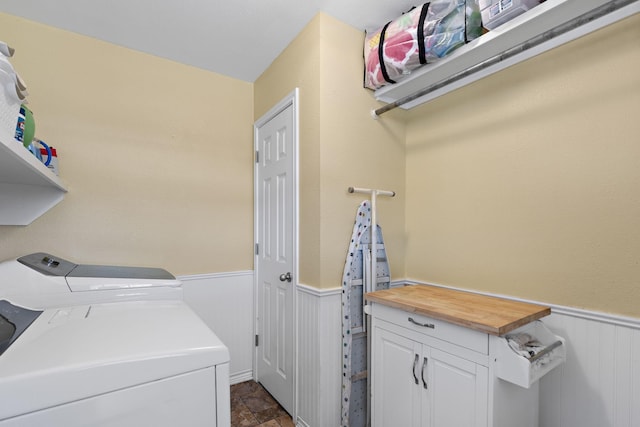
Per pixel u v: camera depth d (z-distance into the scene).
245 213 2.40
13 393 0.60
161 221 2.06
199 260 2.20
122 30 1.80
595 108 1.21
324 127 1.67
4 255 1.61
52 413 0.63
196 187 2.19
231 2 1.59
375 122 1.89
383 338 1.49
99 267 1.60
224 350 0.85
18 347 0.74
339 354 1.71
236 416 1.92
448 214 1.79
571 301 1.27
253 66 2.23
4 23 1.64
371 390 1.55
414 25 1.47
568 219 1.28
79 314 1.05
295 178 1.86
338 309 1.71
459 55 1.43
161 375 0.76
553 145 1.33
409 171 2.04
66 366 0.66
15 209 1.60
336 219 1.72
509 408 1.11
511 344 1.04
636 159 1.11
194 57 2.09
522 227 1.44
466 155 1.70
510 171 1.49
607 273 1.17
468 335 1.13
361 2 1.60
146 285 1.35
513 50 1.14
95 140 1.85
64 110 1.77
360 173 1.82
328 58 1.69
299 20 1.74
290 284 1.93
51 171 1.43
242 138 2.40
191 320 1.05
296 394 1.83
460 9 1.34
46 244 1.70
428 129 1.91
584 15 0.96
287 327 1.96
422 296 1.51
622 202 1.14
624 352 1.12
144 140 2.01
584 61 1.24
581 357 1.23
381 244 1.86
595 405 1.19
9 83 0.84
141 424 0.73
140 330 0.91
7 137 0.84
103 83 1.89
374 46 1.69
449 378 1.19
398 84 1.73
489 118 1.58
